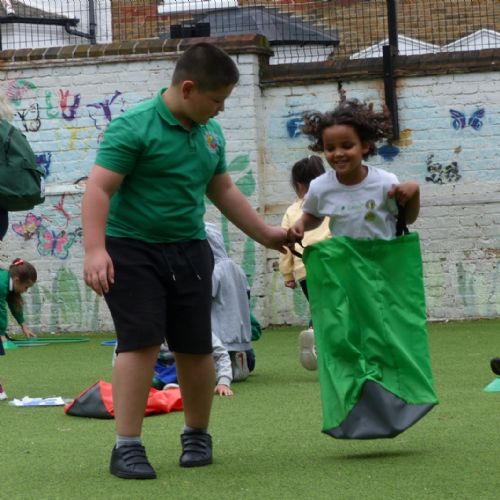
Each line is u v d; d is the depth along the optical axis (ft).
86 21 68.49
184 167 19.27
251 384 32.17
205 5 66.74
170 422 25.17
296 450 21.16
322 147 20.90
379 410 19.72
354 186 20.67
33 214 53.42
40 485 18.66
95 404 26.43
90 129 53.01
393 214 20.85
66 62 53.01
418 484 17.78
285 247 21.38
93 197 18.74
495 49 50.49
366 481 18.10
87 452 21.72
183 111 19.11
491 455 20.02
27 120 53.52
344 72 51.29
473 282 50.67
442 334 45.55
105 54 52.65
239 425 24.48
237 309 31.42
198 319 19.79
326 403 19.79
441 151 50.83
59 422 25.93
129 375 19.10
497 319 50.42
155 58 52.31
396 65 50.90
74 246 53.06
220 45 51.60
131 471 18.88
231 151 51.85
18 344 47.91
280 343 44.86
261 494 17.42
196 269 19.71
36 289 53.36
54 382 34.71
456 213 50.78
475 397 27.81
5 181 25.35
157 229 19.24
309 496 17.17
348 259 20.16
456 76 50.65
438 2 65.00
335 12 63.62
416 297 20.31
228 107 51.80
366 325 20.06
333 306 19.98
